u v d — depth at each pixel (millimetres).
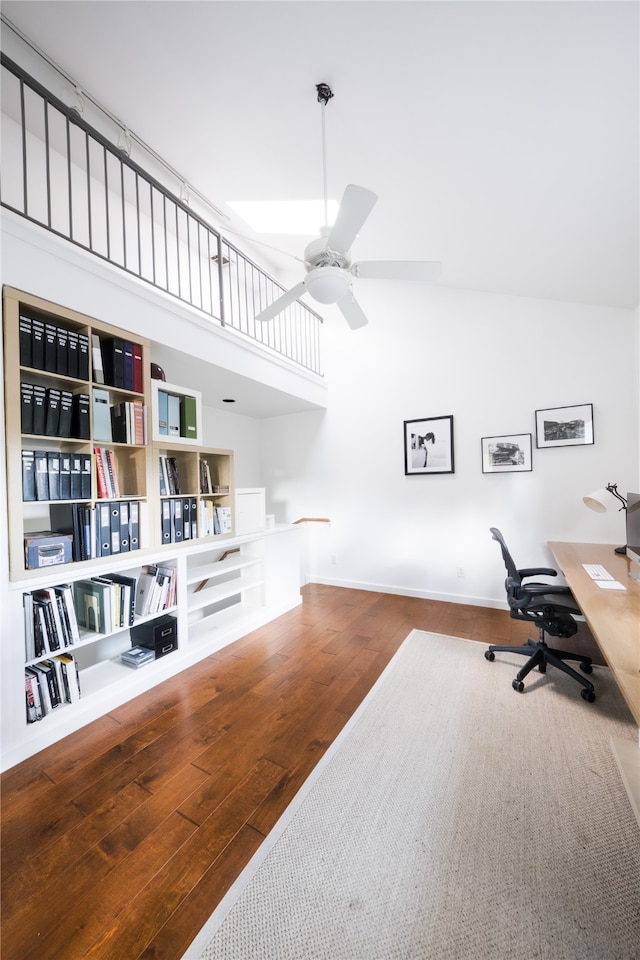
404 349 4242
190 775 1713
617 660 1206
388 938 1091
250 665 2721
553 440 3486
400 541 4328
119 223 3277
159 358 2822
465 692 2342
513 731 1975
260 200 3064
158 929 1119
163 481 2701
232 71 1783
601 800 1545
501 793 1588
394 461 4332
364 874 1268
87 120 2525
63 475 2045
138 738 1960
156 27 1689
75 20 1817
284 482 5098
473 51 1357
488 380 3789
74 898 1204
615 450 3262
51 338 1980
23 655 1829
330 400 4723
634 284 2738
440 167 1985
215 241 4090
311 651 2930
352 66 1566
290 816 1494
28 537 1994
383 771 1721
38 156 2725
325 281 1875
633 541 2471
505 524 3738
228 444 4867
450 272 3307
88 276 2117
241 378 3391
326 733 1986
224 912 1159
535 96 1461
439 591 4117
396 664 2699
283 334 4480
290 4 1362
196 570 3117
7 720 1771
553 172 1825
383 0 1262
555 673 2561
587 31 1197
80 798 1590
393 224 2598
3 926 1128
